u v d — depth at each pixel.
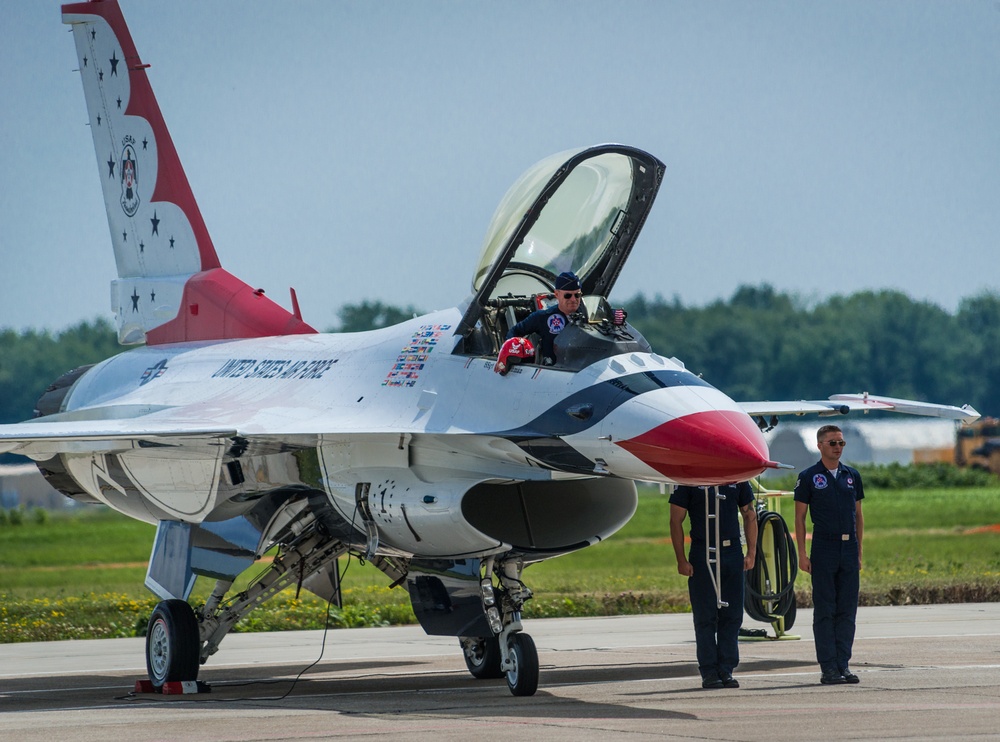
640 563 95.06
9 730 29.28
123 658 49.25
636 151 36.62
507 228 36.38
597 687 36.25
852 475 35.47
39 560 108.25
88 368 53.34
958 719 27.77
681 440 30.91
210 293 50.72
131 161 54.62
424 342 37.84
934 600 64.88
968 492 173.00
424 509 35.16
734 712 29.91
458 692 36.66
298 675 40.06
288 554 40.97
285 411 39.03
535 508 38.72
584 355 33.72
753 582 46.69
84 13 55.44
